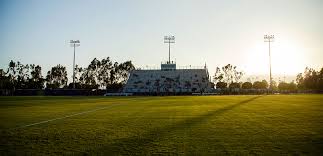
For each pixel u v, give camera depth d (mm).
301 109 25203
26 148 9711
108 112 23922
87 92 100562
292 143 10211
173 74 114500
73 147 9789
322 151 9000
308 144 10031
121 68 141375
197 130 13211
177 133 12422
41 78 132625
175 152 8984
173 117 19125
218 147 9648
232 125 14828
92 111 25141
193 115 20406
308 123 15477
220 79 145375
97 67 139625
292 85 118750
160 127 14266
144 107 30016
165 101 43812
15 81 125188
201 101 42344
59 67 140250
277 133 12281
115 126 14836
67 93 99500
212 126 14508
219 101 41656
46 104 37250
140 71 117188
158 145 9984
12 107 31203
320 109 25156
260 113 21547
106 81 140375
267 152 8930
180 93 93500
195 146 9812
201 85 108375
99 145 10062
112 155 8680
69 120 17859
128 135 12008
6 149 9594
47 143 10492
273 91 100938
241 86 131125
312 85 116312
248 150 9211
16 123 16422
